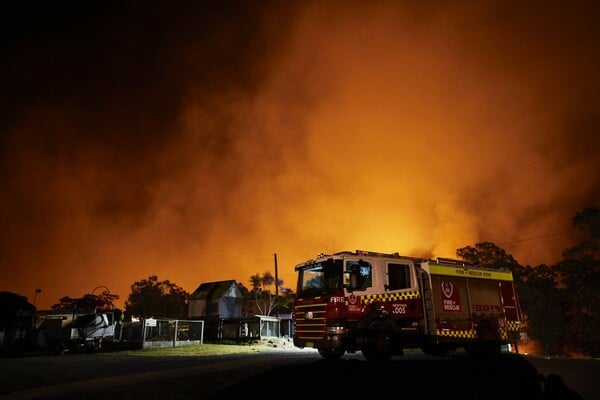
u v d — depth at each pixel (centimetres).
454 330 1581
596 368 1186
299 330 1430
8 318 3331
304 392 830
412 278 1520
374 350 1350
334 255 1396
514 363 1329
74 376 1073
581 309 4150
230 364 1342
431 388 867
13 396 805
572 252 4222
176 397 793
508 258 4650
